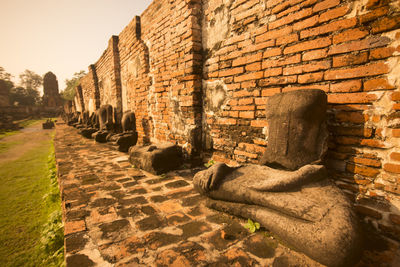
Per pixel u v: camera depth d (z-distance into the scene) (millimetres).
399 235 1637
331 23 1964
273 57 2484
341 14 1892
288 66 2338
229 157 3230
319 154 1936
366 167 1813
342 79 1928
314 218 1464
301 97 1946
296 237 1472
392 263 1513
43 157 7742
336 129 1986
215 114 3398
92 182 3029
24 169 6020
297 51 2242
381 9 1667
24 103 50469
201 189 2254
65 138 8008
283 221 1594
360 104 1831
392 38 1634
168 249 1607
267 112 2273
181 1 3566
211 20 3293
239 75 2922
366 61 1771
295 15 2227
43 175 5398
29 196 4051
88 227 1894
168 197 2520
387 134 1689
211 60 3357
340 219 1392
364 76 1791
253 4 2645
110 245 1647
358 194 1867
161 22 4262
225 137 3258
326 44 2008
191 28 3396
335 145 2000
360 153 1846
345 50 1883
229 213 2088
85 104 14711
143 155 3594
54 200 3715
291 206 1601
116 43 7641
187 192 2662
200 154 3783
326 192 1630
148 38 4906
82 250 1588
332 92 2000
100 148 5785
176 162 3648
